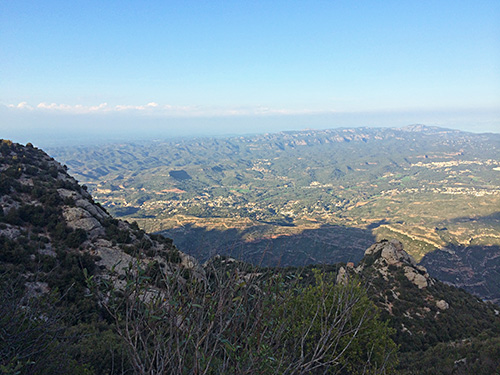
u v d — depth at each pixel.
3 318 4.79
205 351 3.60
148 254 21.97
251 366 3.76
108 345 9.19
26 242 19.41
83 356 7.91
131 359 3.57
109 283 3.83
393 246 39.66
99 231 23.91
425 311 29.31
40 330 5.23
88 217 24.20
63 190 27.56
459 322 28.30
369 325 10.16
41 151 37.66
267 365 3.94
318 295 7.99
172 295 3.79
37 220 22.53
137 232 26.11
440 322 28.00
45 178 29.55
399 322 27.05
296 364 4.41
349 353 9.97
